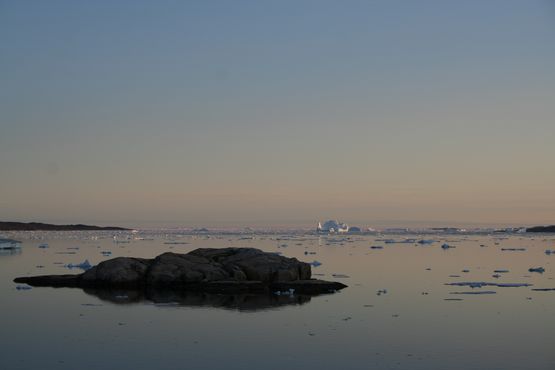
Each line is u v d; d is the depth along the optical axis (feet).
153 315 84.58
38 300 98.32
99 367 57.88
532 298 101.60
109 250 266.16
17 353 63.05
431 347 66.08
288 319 81.71
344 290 112.37
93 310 88.63
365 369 57.57
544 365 59.26
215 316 83.82
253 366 58.34
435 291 110.73
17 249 272.51
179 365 58.49
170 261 119.85
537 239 448.65
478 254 231.91
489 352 64.08
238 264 119.34
